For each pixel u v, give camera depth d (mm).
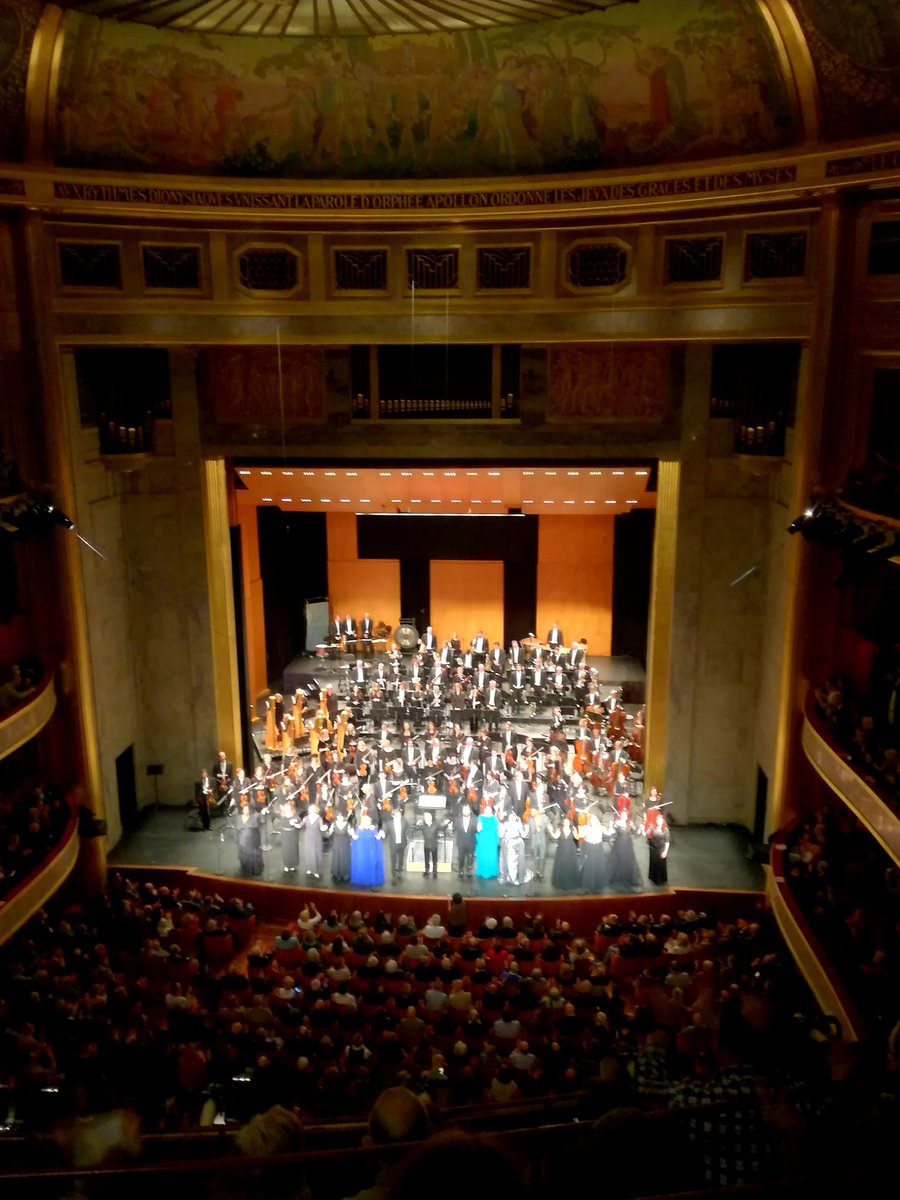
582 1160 3566
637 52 18328
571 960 18078
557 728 26234
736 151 18781
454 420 23609
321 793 22953
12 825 20078
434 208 20484
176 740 25531
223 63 19078
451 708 27047
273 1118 4211
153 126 19625
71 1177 4004
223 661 25094
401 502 28906
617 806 22984
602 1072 6230
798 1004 15336
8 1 17391
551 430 23453
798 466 19609
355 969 18328
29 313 20172
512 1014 15461
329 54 19000
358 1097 12008
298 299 21734
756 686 23828
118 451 23094
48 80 18578
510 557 31422
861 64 16891
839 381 19094
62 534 21125
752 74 17938
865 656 19641
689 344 22547
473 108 19547
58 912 21344
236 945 20406
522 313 21484
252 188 20406
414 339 21859
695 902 21422
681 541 23469
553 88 19109
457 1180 2500
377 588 32406
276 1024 15641
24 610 21453
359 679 29281
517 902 20891
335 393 23672
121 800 24516
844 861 18500
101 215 20391
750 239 19906
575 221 20828
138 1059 12914
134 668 25094
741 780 24406
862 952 15016
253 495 28594
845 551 17484
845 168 17750
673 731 24375
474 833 22062
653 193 19453
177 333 21562
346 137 20047
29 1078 11977
